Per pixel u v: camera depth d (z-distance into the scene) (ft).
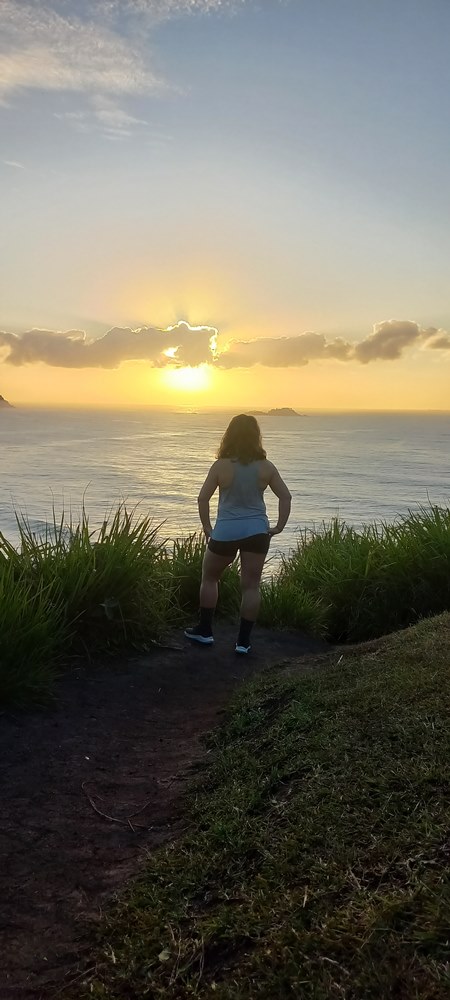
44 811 9.70
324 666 15.14
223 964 5.90
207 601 18.54
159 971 6.11
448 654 12.66
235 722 12.32
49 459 610.24
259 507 17.83
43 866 8.34
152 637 18.28
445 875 5.80
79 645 16.62
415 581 23.35
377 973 4.96
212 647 18.75
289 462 632.38
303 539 31.68
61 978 6.40
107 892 7.75
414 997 4.65
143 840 8.90
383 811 7.20
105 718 13.43
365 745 8.99
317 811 7.65
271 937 5.88
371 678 12.17
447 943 5.02
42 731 12.48
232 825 8.20
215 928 6.34
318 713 10.89
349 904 5.90
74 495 314.76
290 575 26.58
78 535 18.70
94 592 17.11
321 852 6.90
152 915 6.99
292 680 13.84
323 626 22.44
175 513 237.25
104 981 6.21
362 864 6.46
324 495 331.77
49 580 17.10
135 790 10.43
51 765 11.19
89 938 6.94
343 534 31.09
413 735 8.81
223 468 17.70
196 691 15.51
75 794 10.25
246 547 17.74
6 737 12.05
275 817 8.04
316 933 5.67
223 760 10.56
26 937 7.03
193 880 7.40
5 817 9.48
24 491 332.19
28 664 13.96
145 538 20.88
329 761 8.84
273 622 21.86
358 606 23.18
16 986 6.35
